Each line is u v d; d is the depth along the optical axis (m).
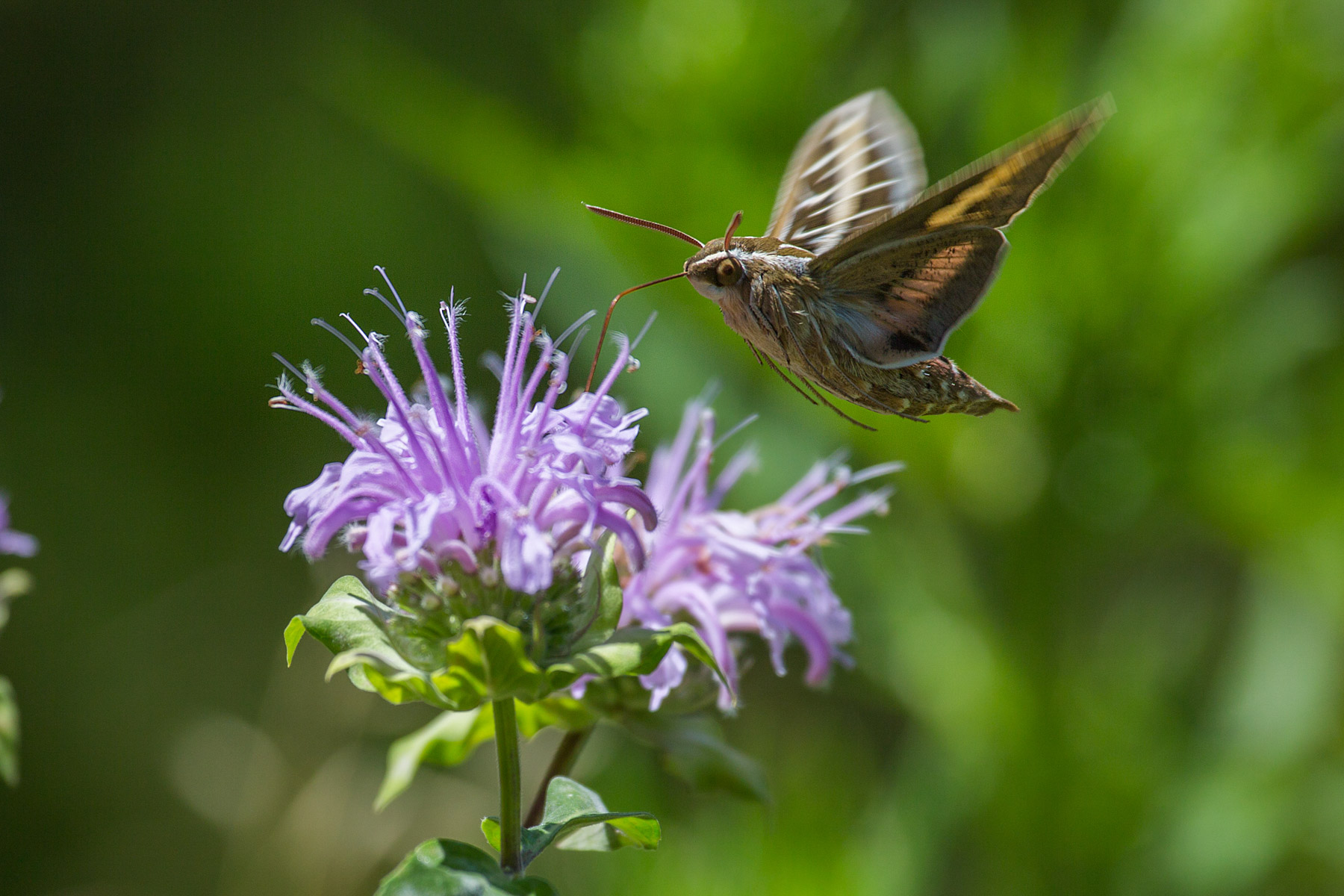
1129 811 1.44
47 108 2.52
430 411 1.32
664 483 1.35
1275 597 1.47
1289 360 1.46
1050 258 1.45
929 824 1.45
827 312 1.34
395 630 1.31
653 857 1.44
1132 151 1.46
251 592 2.33
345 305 2.45
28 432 2.35
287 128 2.58
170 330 2.46
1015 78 1.46
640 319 1.47
